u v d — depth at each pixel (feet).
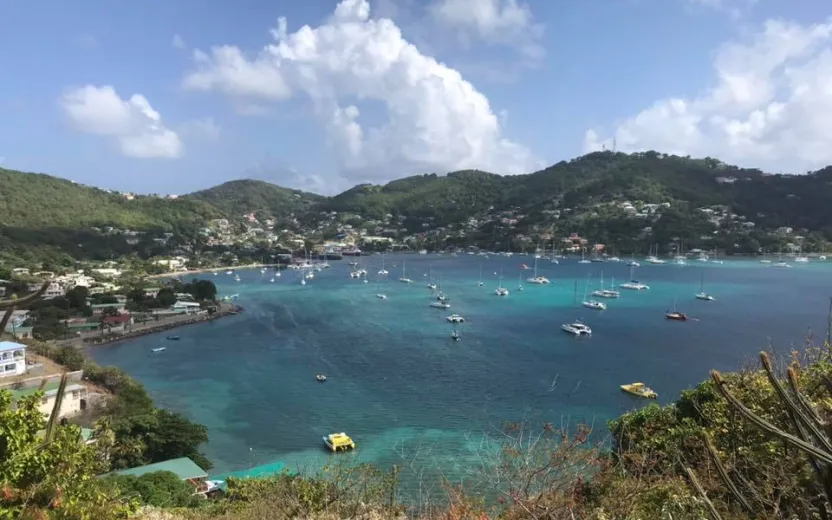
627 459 29.86
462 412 133.69
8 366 147.84
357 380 163.63
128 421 110.63
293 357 194.59
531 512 23.02
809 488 19.71
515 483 26.25
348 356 192.95
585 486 26.23
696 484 15.35
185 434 111.86
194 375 176.24
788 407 12.92
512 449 27.86
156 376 176.45
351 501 38.40
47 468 29.66
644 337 214.69
